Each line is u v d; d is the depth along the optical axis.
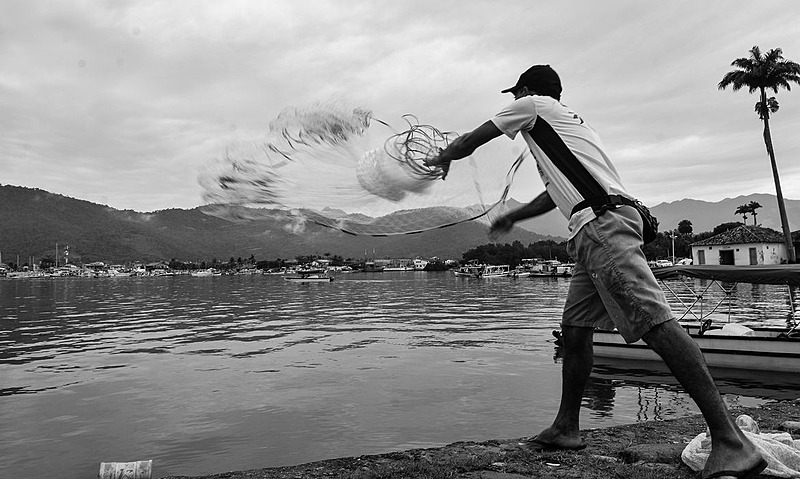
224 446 8.99
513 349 19.19
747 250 70.12
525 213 3.72
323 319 32.25
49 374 15.62
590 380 13.84
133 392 13.13
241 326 29.02
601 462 3.81
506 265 133.00
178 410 11.34
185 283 117.50
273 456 8.47
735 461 2.97
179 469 8.04
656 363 15.69
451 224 3.47
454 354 18.23
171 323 31.27
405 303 45.16
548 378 14.09
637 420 10.40
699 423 4.98
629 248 3.19
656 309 3.11
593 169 3.29
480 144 3.35
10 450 8.95
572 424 4.16
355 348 19.98
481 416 10.52
